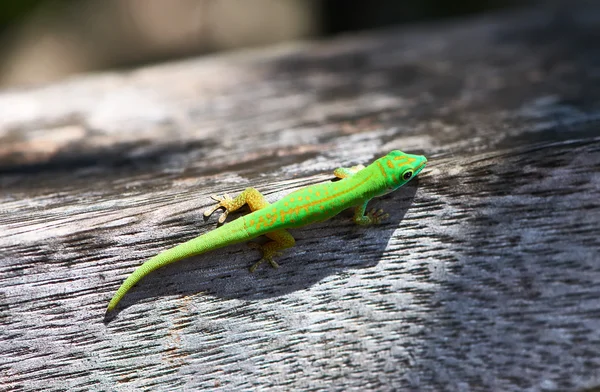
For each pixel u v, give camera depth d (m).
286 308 0.41
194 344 0.41
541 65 0.55
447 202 0.42
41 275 0.40
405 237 0.42
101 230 0.40
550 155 0.41
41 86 0.58
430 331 0.41
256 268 0.41
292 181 0.43
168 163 0.47
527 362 0.41
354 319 0.41
